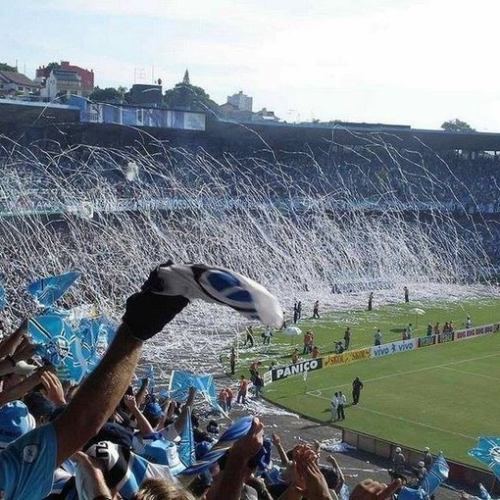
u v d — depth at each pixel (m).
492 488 33.22
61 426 3.89
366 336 66.88
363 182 104.62
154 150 90.38
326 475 8.52
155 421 12.54
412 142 107.38
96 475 5.37
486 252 105.25
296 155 103.62
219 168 94.00
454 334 67.62
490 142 109.56
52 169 79.62
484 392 50.34
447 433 41.75
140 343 3.95
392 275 94.62
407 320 74.69
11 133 80.25
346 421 43.94
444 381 53.22
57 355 9.11
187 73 164.62
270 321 3.51
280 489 7.75
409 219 104.06
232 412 45.16
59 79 170.88
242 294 3.54
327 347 62.53
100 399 3.91
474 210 109.75
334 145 105.88
